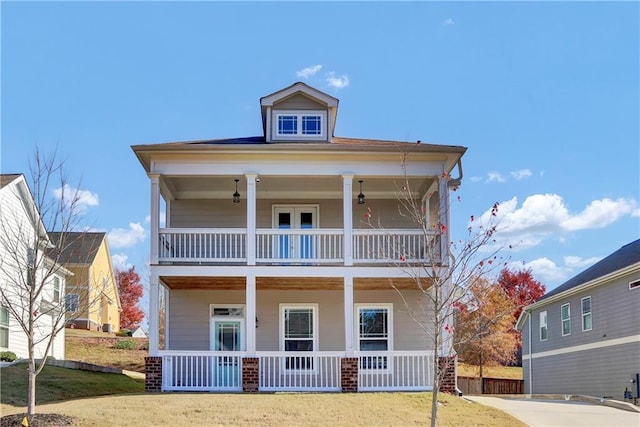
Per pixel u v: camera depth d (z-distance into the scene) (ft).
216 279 62.18
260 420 45.85
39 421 42.29
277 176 61.82
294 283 64.13
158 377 58.13
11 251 60.13
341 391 58.34
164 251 61.67
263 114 68.44
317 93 66.23
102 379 65.77
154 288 58.80
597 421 53.21
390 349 66.90
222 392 57.00
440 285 47.55
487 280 95.50
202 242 66.69
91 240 124.67
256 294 68.33
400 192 67.46
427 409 51.44
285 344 67.62
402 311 67.77
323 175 61.46
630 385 75.20
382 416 48.21
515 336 128.67
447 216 60.29
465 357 122.72
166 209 69.82
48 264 81.46
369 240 64.90
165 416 45.78
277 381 64.90
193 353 58.59
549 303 101.45
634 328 75.05
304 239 63.05
